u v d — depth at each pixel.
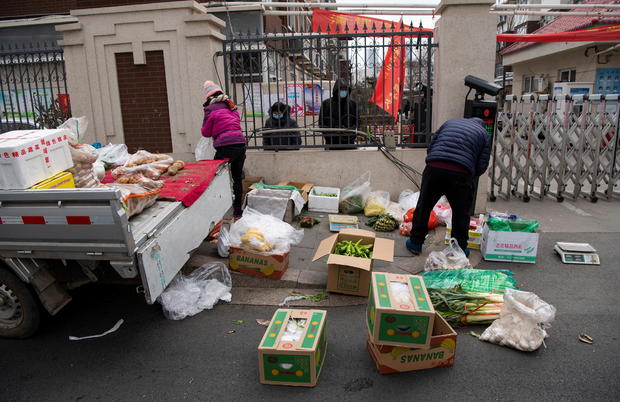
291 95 8.34
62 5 13.23
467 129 4.56
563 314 3.84
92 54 7.23
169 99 7.24
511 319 3.43
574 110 7.34
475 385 2.95
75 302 4.25
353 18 9.83
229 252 4.55
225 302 4.15
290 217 6.08
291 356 2.90
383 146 6.94
